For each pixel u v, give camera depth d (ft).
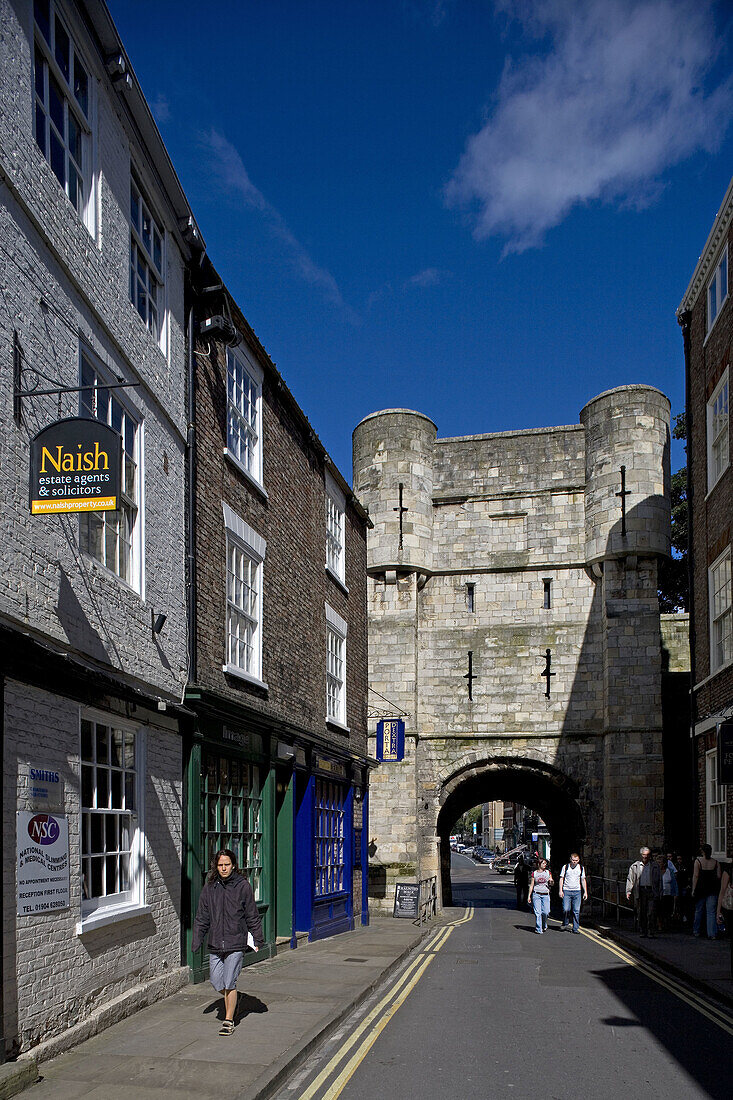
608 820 82.17
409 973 42.04
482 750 88.99
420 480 93.30
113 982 27.53
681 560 125.08
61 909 24.12
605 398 89.30
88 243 28.48
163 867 32.17
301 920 51.52
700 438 69.36
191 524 36.78
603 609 87.92
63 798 24.54
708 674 65.16
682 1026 29.86
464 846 414.41
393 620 90.99
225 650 40.40
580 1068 24.27
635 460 87.10
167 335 36.11
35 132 25.71
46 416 25.08
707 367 66.90
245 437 45.98
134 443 32.37
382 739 79.20
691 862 70.49
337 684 64.44
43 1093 20.33
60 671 24.30
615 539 86.07
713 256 64.95
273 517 49.01
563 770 86.99
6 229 23.11
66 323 26.63
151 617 32.32
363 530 74.79
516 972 42.65
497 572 91.91
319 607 58.34
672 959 44.57
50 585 24.66
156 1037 25.58
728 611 60.39
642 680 83.97
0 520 22.18
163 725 32.55
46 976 23.24
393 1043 27.12
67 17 27.94
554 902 105.70
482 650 90.79
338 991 34.42
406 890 75.51
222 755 39.01
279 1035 26.25
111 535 29.99
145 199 35.22
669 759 85.05
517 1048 26.55
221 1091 20.63
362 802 69.10
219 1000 31.12
